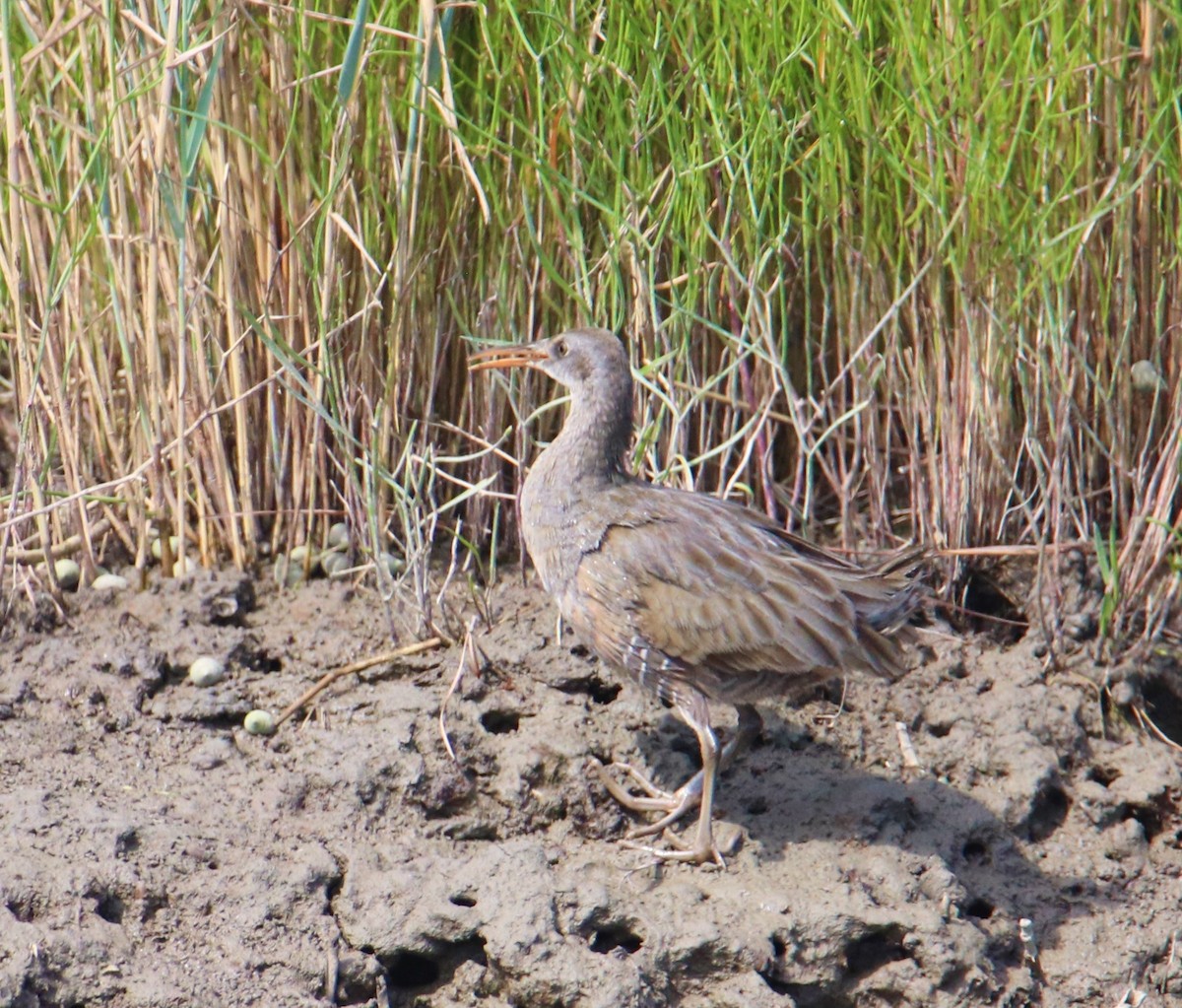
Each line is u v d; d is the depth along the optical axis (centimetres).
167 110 1063
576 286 1162
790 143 1136
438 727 1055
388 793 1017
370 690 1101
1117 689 1148
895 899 968
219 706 1078
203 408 1172
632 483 1042
